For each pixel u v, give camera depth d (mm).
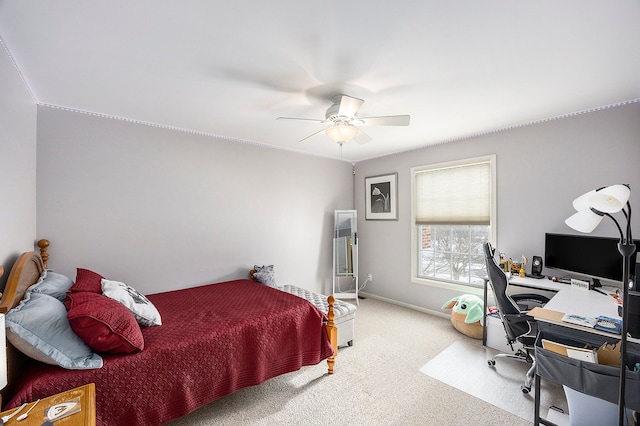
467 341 3139
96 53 1710
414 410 2057
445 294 3875
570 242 2629
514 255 3203
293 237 4238
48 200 2441
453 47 1681
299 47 1672
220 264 3500
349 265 4660
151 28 1482
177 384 1766
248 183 3748
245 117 2848
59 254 2492
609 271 2303
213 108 2609
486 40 1612
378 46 1666
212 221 3436
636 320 1572
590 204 1297
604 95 2371
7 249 1698
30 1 1265
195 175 3303
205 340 1908
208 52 1715
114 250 2775
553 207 2924
